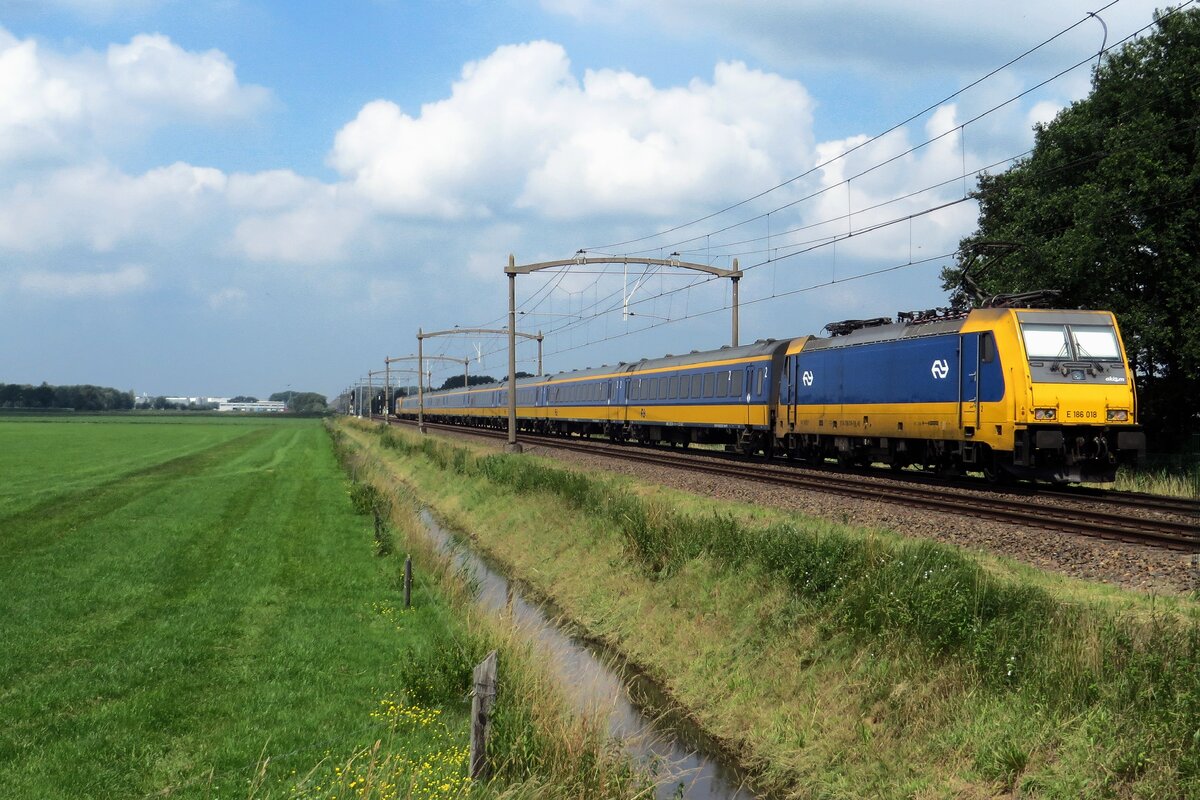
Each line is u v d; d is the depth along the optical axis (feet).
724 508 61.21
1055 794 22.61
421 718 29.68
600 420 166.71
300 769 25.73
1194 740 20.88
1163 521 50.24
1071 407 65.36
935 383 75.05
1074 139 91.97
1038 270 89.76
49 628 39.96
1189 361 84.99
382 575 53.67
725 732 33.65
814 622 35.35
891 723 28.55
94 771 25.16
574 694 30.96
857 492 66.95
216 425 417.28
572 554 58.70
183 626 40.78
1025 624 28.48
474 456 106.83
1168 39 85.76
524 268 122.52
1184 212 82.79
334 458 170.91
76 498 93.20
